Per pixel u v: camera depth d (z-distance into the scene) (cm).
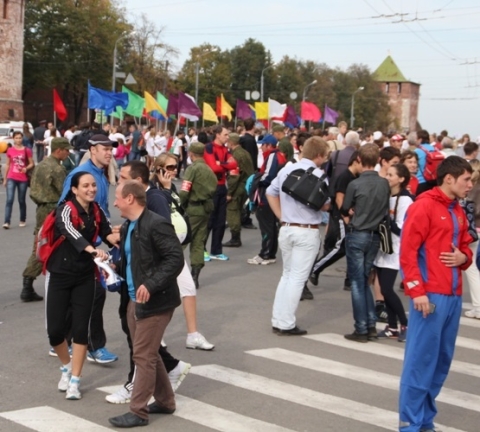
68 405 640
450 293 572
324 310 1055
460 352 873
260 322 965
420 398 574
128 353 809
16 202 2159
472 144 1337
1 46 6762
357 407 662
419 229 569
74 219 661
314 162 891
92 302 664
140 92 7875
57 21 7750
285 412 643
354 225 877
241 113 3247
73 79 7938
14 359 769
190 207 1129
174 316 980
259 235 1753
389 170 894
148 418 606
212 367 764
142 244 577
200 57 8444
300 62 10031
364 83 11056
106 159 771
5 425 587
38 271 1012
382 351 854
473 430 623
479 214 1009
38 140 3503
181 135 3088
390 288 896
